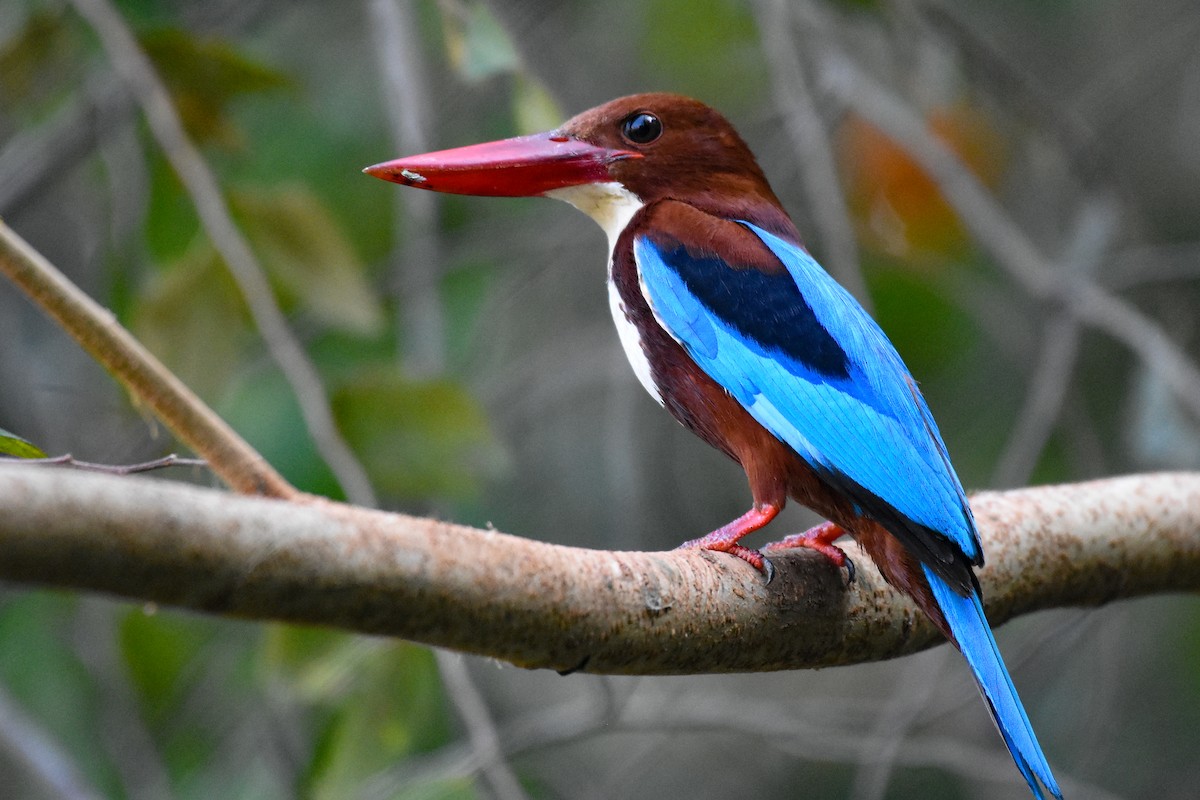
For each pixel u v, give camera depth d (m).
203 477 9.97
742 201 7.96
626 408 11.02
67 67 10.40
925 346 11.45
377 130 11.46
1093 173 10.73
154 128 8.15
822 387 6.88
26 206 10.56
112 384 10.48
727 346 7.09
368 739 7.63
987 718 11.74
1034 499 6.96
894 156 11.42
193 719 9.86
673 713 9.74
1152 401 9.88
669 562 5.57
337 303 8.56
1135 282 11.13
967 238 11.81
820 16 10.91
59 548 3.69
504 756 8.05
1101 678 10.30
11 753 8.45
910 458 6.63
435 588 4.48
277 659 7.75
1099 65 13.53
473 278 11.55
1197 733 11.84
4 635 9.88
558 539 11.83
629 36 12.70
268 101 11.31
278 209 8.55
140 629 9.45
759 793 12.07
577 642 5.05
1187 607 12.20
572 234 11.59
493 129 11.67
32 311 11.52
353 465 7.48
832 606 6.17
